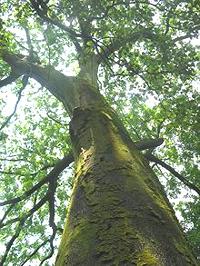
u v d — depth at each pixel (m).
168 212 3.52
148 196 3.62
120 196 3.53
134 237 2.82
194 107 10.17
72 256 2.81
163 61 8.87
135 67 9.12
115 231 2.92
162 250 2.73
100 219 3.16
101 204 3.42
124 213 3.20
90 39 7.85
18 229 10.11
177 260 2.71
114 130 5.43
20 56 10.04
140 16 8.03
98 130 5.38
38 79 8.95
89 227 3.10
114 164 4.22
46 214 14.32
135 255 2.57
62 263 2.85
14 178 13.62
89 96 7.09
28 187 10.93
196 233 14.81
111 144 4.85
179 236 3.15
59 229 10.98
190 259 2.85
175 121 10.31
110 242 2.77
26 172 12.60
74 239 3.04
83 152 4.94
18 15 8.35
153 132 13.27
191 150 13.66
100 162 4.32
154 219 3.20
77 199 3.82
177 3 8.10
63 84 7.97
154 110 12.88
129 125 13.41
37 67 8.77
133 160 4.45
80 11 7.35
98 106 6.41
